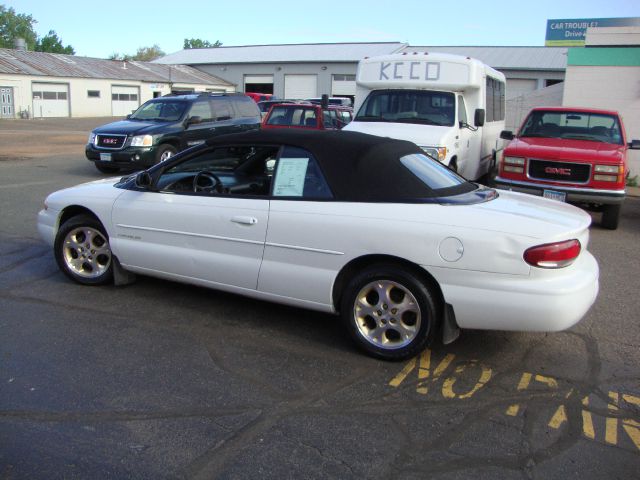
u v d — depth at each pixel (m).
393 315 4.21
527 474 3.00
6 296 5.40
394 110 10.39
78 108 44.06
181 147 13.87
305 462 3.05
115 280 5.51
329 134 4.69
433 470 3.02
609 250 8.13
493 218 3.99
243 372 4.07
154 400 3.65
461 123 10.24
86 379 3.89
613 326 5.14
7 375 3.90
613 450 3.24
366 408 3.63
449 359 4.38
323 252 4.33
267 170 5.05
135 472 2.94
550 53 40.72
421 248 4.02
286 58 48.78
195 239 4.89
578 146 9.52
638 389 3.99
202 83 50.44
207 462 3.04
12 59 42.38
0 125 33.16
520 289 3.84
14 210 9.20
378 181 4.32
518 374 4.16
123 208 5.28
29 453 3.07
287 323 4.96
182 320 4.96
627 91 15.23
